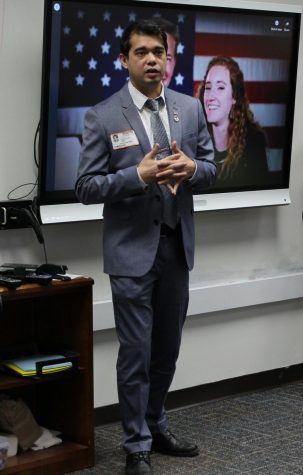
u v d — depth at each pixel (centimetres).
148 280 318
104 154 314
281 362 459
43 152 348
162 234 319
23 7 347
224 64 398
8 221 345
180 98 327
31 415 344
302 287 450
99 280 385
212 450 354
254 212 439
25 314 362
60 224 367
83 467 338
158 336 334
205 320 424
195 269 420
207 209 403
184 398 421
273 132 423
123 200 315
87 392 337
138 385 320
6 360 336
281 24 412
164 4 371
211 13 388
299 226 459
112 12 356
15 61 347
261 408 415
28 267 331
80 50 350
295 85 425
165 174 298
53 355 339
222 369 434
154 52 309
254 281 430
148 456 321
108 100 319
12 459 326
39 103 355
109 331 388
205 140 331
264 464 338
